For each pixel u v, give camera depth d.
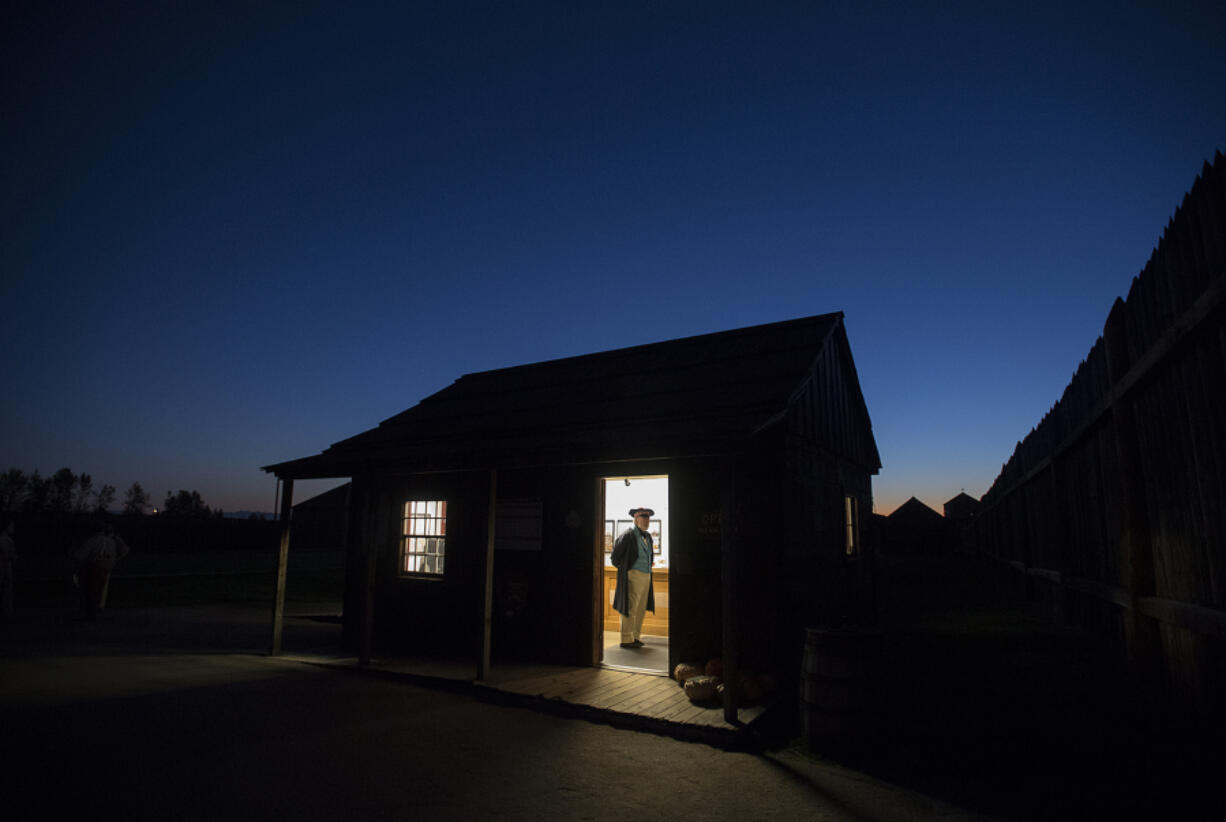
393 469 8.02
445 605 8.89
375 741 5.28
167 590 16.98
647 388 8.91
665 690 6.67
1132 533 6.71
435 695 6.82
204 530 33.75
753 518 7.21
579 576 8.08
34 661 8.17
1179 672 5.92
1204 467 5.07
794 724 6.09
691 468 7.62
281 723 5.72
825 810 4.09
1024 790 4.39
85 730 5.41
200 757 4.84
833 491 9.40
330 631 11.16
